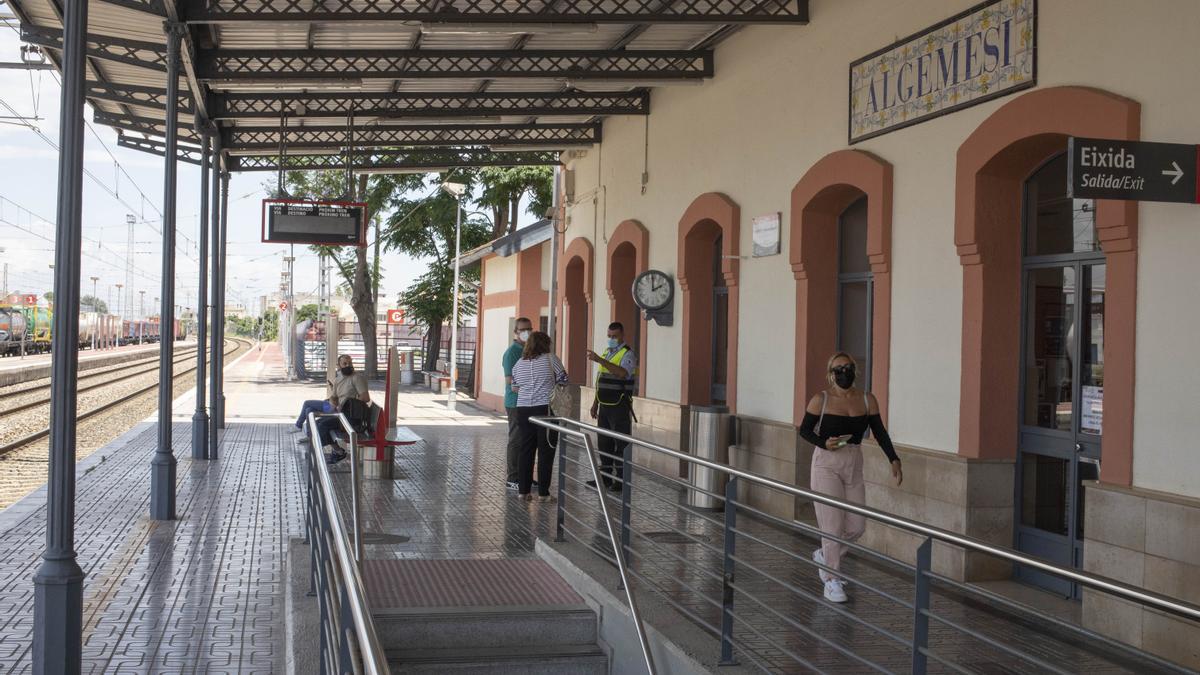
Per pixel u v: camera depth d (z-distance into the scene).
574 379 21.55
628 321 18.05
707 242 14.32
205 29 12.82
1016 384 8.26
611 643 7.24
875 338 9.59
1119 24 6.84
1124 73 6.80
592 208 19.31
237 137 19.98
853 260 10.89
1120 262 6.77
